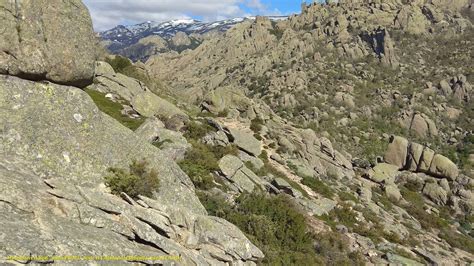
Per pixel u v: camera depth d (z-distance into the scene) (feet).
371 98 577.84
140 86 155.94
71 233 33.58
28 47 46.93
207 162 87.86
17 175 38.06
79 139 50.06
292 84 610.24
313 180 133.59
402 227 127.13
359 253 86.89
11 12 46.01
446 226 147.95
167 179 57.21
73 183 46.50
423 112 521.65
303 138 180.45
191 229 49.60
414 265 89.56
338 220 106.52
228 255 50.49
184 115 124.98
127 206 43.24
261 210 74.74
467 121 510.58
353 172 178.09
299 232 72.08
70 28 50.37
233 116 190.19
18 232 29.22
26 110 47.03
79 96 52.06
